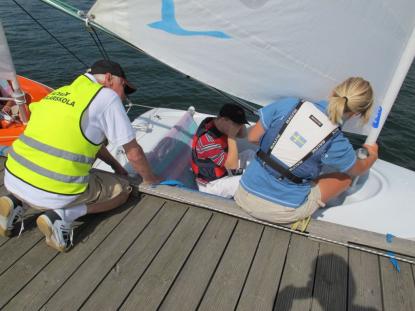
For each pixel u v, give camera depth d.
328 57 2.30
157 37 2.28
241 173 2.94
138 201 2.56
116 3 2.16
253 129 2.16
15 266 2.05
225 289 1.96
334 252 2.20
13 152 2.02
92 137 1.97
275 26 2.15
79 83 1.99
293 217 2.21
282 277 2.04
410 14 2.13
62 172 1.94
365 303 1.91
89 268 2.05
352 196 2.72
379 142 5.30
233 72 2.41
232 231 2.32
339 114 1.86
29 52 8.15
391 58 2.35
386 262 2.15
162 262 2.10
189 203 2.50
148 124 3.63
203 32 2.22
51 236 2.05
